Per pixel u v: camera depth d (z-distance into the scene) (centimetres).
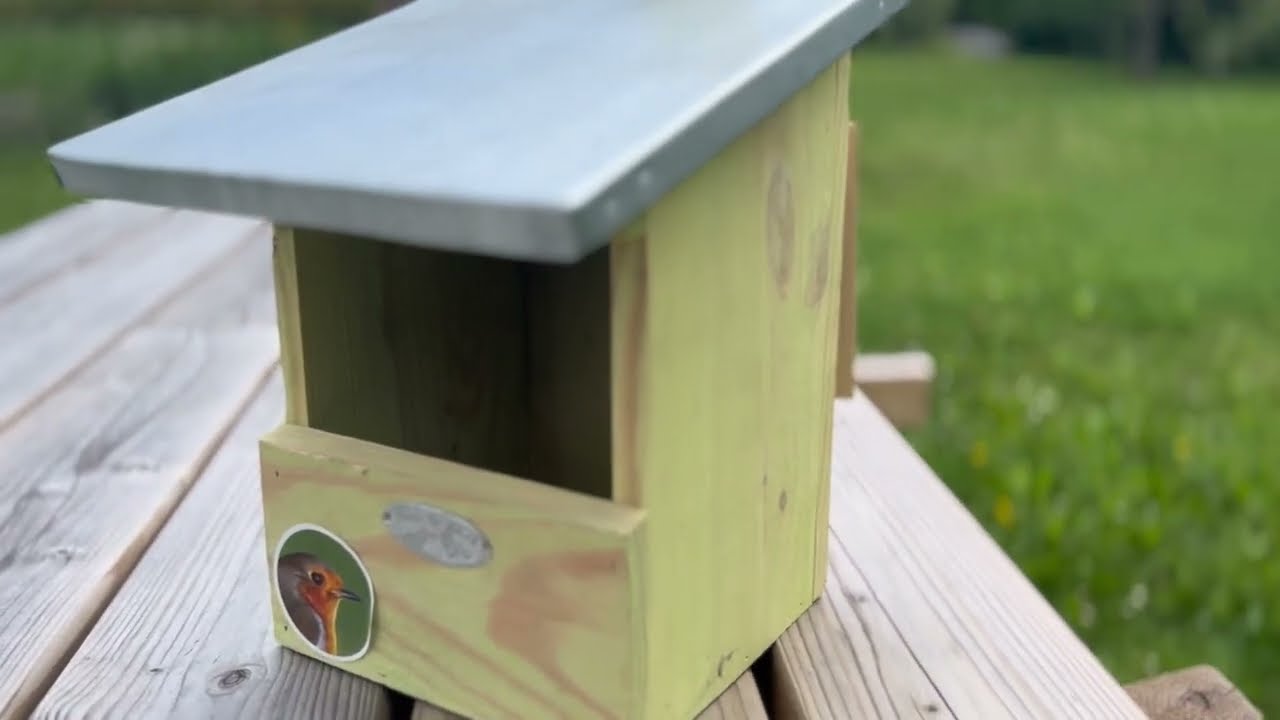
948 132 881
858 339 421
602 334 120
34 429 159
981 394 352
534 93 80
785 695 100
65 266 259
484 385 120
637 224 75
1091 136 857
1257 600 236
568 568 83
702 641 92
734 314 88
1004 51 1325
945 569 116
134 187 81
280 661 100
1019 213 635
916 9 1353
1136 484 280
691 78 78
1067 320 442
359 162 73
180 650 102
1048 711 93
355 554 93
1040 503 270
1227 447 307
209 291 235
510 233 65
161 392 175
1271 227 592
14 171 757
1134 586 242
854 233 154
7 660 102
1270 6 1143
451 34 102
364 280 101
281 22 934
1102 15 1254
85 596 113
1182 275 504
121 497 137
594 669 84
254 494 135
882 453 144
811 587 108
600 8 103
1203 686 113
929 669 99
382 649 95
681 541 86
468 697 91
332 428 100
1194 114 931
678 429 84
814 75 87
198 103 92
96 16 938
